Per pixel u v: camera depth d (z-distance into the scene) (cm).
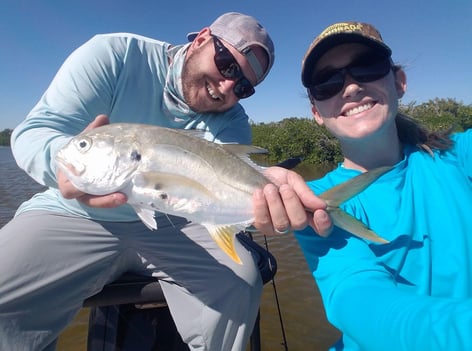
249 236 84
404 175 59
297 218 50
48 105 68
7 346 59
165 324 68
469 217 51
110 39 75
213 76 75
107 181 53
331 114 60
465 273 47
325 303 46
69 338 99
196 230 74
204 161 56
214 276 66
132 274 74
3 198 290
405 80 65
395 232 52
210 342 63
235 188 57
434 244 50
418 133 62
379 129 58
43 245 63
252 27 75
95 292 69
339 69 57
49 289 63
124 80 74
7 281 59
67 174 53
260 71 78
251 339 72
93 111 72
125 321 66
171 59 79
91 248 67
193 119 82
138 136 55
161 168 54
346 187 50
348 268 46
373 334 33
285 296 118
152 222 54
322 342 95
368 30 57
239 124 89
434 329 27
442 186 54
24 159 59
